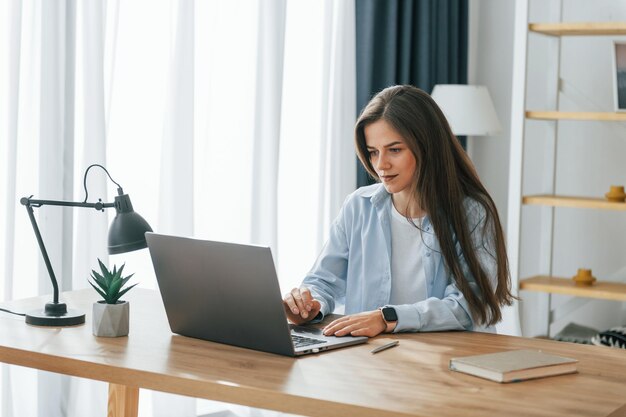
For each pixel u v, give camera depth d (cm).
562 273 464
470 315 228
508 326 409
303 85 403
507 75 484
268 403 166
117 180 334
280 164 398
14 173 288
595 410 156
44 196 299
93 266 314
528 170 475
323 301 242
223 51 365
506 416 152
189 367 182
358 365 186
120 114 333
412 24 447
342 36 410
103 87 311
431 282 243
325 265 259
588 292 385
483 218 235
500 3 484
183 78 342
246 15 370
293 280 406
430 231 243
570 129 458
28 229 299
